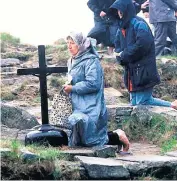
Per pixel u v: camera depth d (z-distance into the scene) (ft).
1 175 39.42
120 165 41.29
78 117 46.21
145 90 58.08
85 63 47.55
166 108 57.41
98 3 76.13
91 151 44.29
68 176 40.34
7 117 55.47
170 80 74.13
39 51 47.96
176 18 77.97
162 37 78.02
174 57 77.82
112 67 74.33
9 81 74.43
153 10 77.25
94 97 47.47
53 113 47.11
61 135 46.16
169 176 42.93
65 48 85.51
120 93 70.54
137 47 56.18
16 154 40.11
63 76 76.48
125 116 57.36
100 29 76.89
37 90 72.59
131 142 55.06
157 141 53.62
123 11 56.29
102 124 47.60
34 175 40.01
